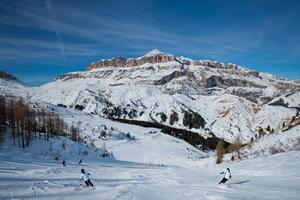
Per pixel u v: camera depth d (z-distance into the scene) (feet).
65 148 378.32
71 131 549.54
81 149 409.28
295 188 108.68
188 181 130.31
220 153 359.87
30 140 352.90
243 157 311.27
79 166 240.32
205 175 164.04
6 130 368.27
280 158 199.93
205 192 96.22
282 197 90.63
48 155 314.96
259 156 284.41
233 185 113.70
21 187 100.58
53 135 441.68
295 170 154.40
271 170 165.37
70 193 94.32
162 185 114.83
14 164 198.59
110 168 232.12
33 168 182.70
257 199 87.30
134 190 100.94
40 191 95.35
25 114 365.81
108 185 115.03
